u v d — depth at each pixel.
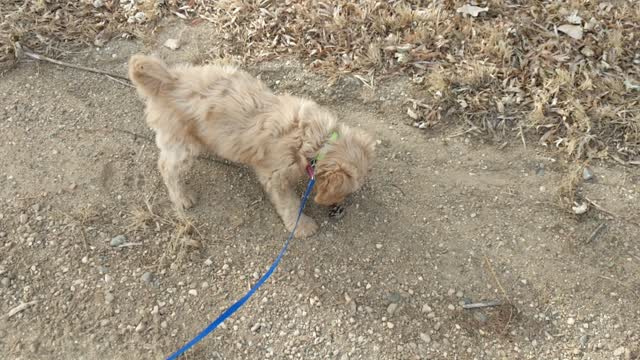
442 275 1.01
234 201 1.10
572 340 0.94
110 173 1.12
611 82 1.18
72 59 1.27
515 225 1.06
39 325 0.95
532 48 1.24
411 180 1.12
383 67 1.25
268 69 1.25
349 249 1.04
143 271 1.01
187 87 0.94
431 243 1.05
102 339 0.94
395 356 0.94
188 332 0.96
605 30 1.25
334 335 0.96
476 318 0.97
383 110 1.21
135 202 1.09
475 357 0.93
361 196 1.10
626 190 1.08
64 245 1.03
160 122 0.97
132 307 0.97
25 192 1.08
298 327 0.96
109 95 1.22
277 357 0.94
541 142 1.14
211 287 1.00
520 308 0.97
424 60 1.25
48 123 1.18
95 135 1.17
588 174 1.09
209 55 1.28
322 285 1.00
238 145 0.95
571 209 1.06
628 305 0.96
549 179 1.10
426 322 0.97
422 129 1.18
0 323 0.95
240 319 0.97
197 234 1.06
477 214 1.07
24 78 1.24
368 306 0.98
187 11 1.35
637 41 1.24
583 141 1.12
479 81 1.20
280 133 0.93
